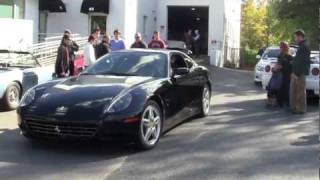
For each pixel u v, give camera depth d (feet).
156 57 30.91
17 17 78.95
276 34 130.11
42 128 25.41
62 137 25.12
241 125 33.76
